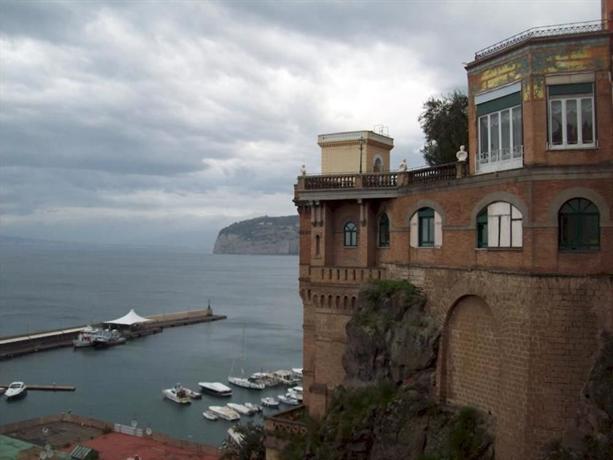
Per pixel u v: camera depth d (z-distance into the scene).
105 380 115.00
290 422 43.75
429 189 38.50
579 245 29.50
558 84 30.20
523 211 30.72
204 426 89.38
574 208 29.67
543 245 29.92
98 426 83.06
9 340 137.62
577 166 29.45
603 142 29.31
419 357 36.97
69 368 123.69
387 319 39.31
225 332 171.25
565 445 28.16
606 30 29.58
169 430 87.44
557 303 29.55
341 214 46.56
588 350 28.84
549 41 30.34
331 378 44.69
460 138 55.34
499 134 33.25
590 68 29.72
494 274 32.66
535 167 30.19
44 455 68.50
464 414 33.59
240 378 114.19
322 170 52.62
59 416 86.38
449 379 36.22
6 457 69.38
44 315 194.62
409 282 40.12
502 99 32.91
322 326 45.38
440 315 37.00
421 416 35.75
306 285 48.09
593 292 28.94
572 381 29.02
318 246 46.81
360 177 43.88
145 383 113.19
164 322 178.25
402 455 35.28
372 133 51.44
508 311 31.50
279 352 142.25
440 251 37.34
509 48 31.95
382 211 44.00
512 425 30.81
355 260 45.84
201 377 117.81
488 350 33.47
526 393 29.94
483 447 32.09
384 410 36.84
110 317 191.88
